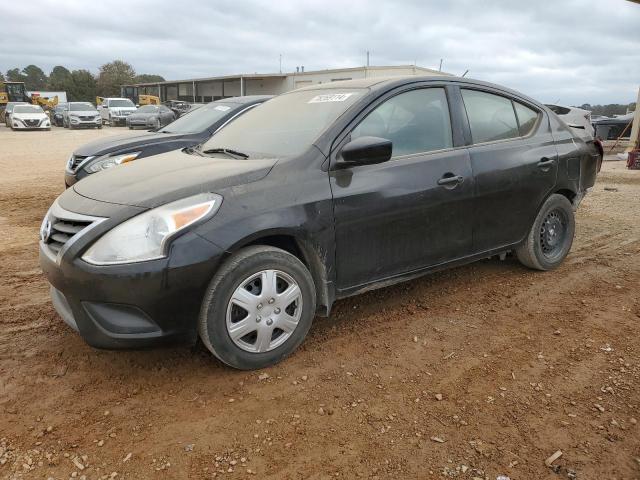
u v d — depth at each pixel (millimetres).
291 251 3336
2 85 53219
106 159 6527
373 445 2523
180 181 3092
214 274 2891
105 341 2805
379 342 3520
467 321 3848
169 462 2406
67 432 2598
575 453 2467
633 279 4695
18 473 2322
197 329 2945
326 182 3270
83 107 32906
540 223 4629
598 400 2877
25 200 8609
